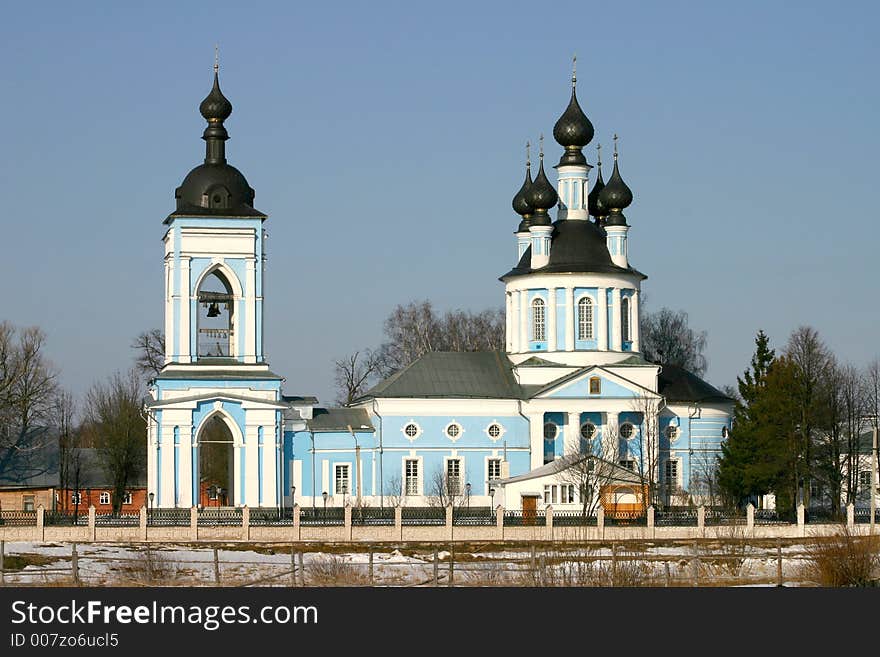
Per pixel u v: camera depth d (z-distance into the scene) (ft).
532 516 441.27
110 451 589.32
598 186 554.46
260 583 296.51
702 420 533.55
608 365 520.83
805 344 526.57
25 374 556.92
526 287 532.73
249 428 481.87
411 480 515.09
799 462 477.77
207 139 492.13
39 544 385.50
